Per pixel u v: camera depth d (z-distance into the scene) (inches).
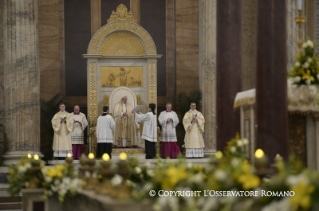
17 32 695.1
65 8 839.7
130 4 851.4
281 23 305.6
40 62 826.2
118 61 765.3
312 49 325.4
